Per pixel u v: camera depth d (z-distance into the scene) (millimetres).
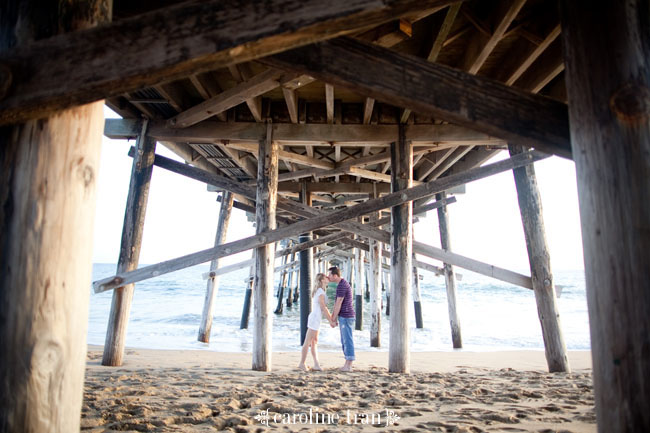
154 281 45625
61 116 1429
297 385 4188
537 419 2650
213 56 1211
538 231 5383
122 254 5574
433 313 19234
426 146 6574
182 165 6004
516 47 4668
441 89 1418
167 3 3451
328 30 1213
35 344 1306
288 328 13383
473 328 13734
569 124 1401
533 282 5363
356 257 13664
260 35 1194
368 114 5707
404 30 3570
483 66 5242
